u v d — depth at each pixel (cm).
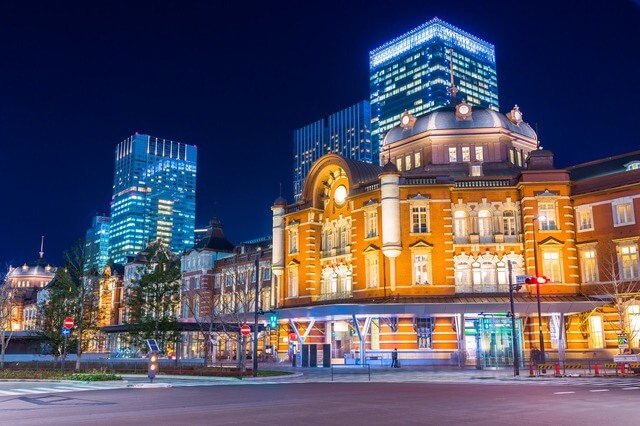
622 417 1652
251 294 7325
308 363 5325
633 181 5022
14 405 2102
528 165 5566
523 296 5191
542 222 5281
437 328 5288
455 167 6172
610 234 5084
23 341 8350
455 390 2662
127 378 3956
